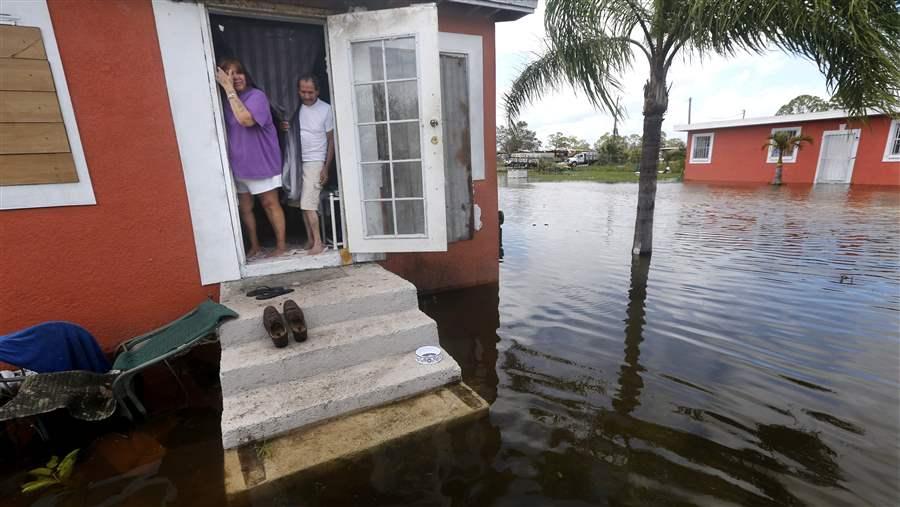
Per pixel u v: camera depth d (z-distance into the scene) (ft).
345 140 12.00
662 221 28.60
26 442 8.15
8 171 9.01
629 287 16.07
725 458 7.27
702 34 14.75
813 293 14.76
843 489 6.57
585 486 6.75
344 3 11.72
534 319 13.44
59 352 8.45
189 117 10.59
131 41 9.77
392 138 12.05
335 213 14.67
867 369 9.96
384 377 9.09
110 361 10.45
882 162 44.47
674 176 72.02
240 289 11.05
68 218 9.75
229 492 6.68
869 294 14.55
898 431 7.86
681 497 6.48
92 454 7.79
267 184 12.30
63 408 8.48
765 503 6.33
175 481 7.07
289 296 10.48
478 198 15.98
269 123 11.87
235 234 11.61
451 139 14.65
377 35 11.31
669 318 13.10
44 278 9.70
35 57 8.95
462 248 15.99
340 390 8.64
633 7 16.76
